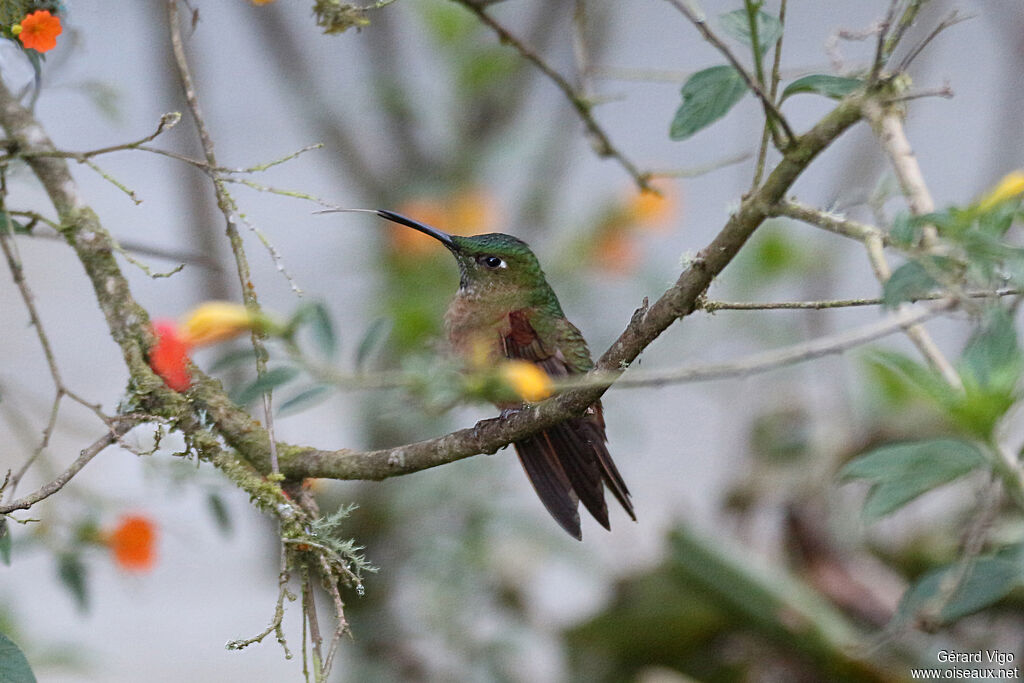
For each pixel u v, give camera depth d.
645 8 12.84
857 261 10.78
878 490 3.55
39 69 5.11
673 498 10.47
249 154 12.51
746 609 7.41
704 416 11.63
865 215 8.48
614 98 6.07
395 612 8.52
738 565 7.52
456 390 4.26
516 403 5.39
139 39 10.94
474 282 6.89
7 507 4.04
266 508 4.27
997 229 3.61
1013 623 7.55
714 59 13.45
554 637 8.55
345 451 4.59
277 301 10.07
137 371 4.61
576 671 8.30
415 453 4.47
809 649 7.27
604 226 9.17
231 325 4.36
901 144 4.23
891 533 8.59
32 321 4.42
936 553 8.06
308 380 4.75
